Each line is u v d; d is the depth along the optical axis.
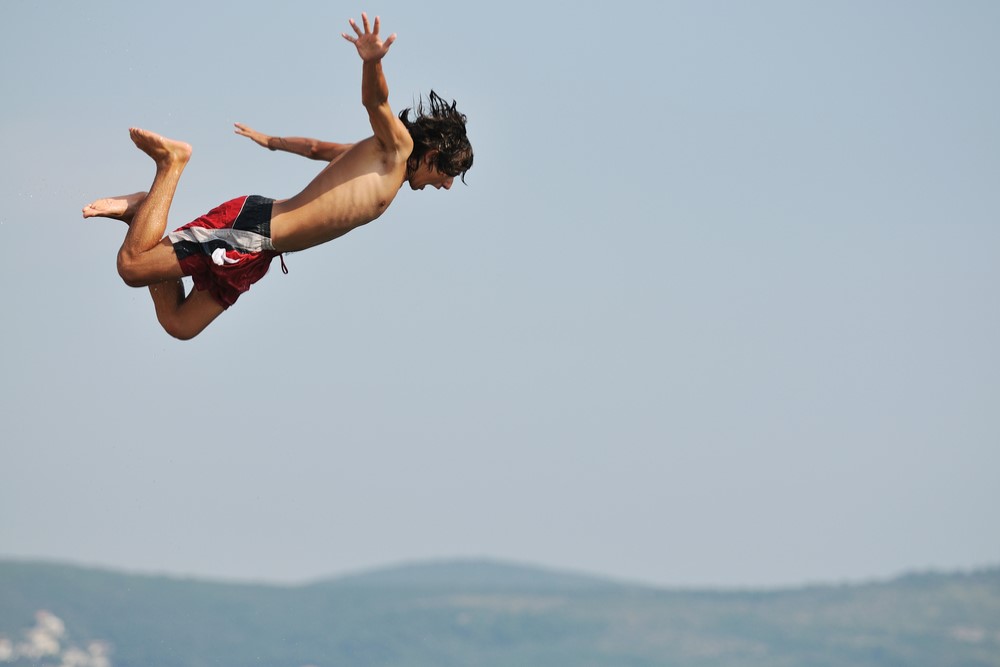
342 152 32.88
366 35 28.23
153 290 31.48
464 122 31.44
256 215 30.44
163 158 30.22
